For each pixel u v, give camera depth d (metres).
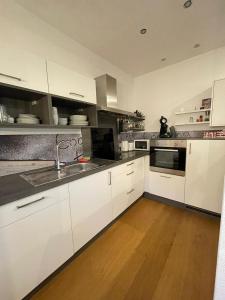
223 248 0.43
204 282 1.28
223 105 2.18
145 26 1.86
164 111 3.08
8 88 1.27
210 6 1.58
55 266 1.30
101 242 1.74
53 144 1.90
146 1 1.51
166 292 1.21
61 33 1.93
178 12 1.65
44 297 1.19
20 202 1.03
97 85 2.36
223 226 0.44
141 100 3.37
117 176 2.01
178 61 2.79
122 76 3.08
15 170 1.60
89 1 1.49
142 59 2.67
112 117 2.47
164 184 2.58
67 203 1.36
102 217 1.80
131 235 1.85
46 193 1.19
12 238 1.00
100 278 1.34
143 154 2.59
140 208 2.46
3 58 1.18
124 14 1.67
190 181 2.31
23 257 1.07
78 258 1.54
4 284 0.98
